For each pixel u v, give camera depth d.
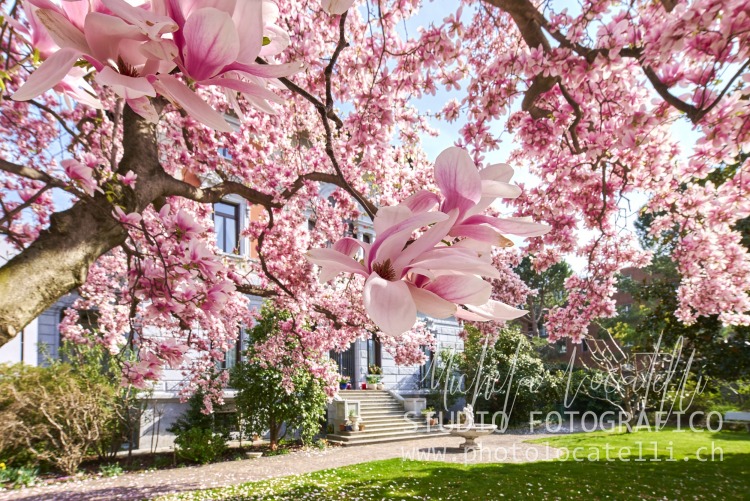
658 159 4.95
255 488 7.77
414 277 0.52
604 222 5.76
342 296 8.20
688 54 2.72
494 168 0.62
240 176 6.44
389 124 4.50
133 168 2.25
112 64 0.47
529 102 4.26
